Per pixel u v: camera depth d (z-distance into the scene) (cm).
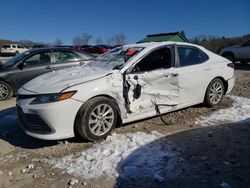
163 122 553
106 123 480
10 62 902
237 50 1750
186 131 507
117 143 458
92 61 596
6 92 869
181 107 582
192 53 606
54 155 436
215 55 657
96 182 356
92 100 463
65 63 902
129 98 500
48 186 355
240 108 636
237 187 333
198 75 598
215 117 579
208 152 420
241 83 1020
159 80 533
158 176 357
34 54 893
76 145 465
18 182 369
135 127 533
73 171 384
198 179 352
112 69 503
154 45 553
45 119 443
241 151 420
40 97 453
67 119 447
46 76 529
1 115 672
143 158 405
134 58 517
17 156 442
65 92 446
